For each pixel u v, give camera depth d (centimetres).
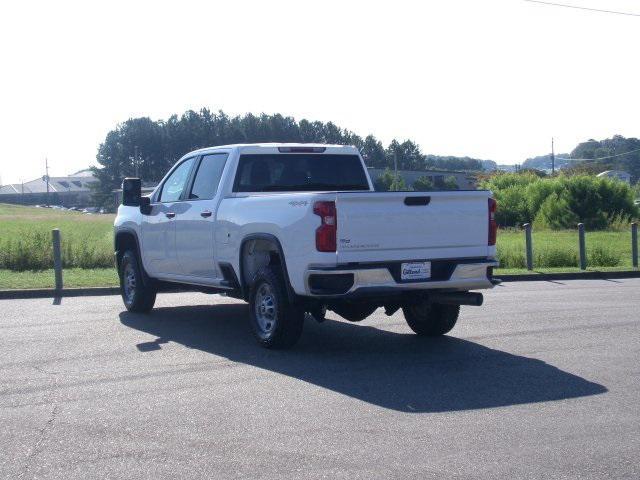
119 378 803
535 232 3812
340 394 737
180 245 1091
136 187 1173
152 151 10056
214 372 828
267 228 909
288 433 620
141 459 564
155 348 955
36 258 1892
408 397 725
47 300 1420
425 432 620
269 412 679
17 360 888
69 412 683
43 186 17200
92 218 6062
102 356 909
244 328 1102
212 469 543
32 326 1116
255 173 1029
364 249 852
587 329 1077
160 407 696
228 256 986
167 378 802
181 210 1088
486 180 5250
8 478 530
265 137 8994
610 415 664
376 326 1119
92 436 618
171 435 618
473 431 623
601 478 521
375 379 795
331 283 842
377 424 643
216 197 1019
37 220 5488
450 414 670
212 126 10012
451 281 895
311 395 734
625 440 598
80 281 1597
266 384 775
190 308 1311
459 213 903
